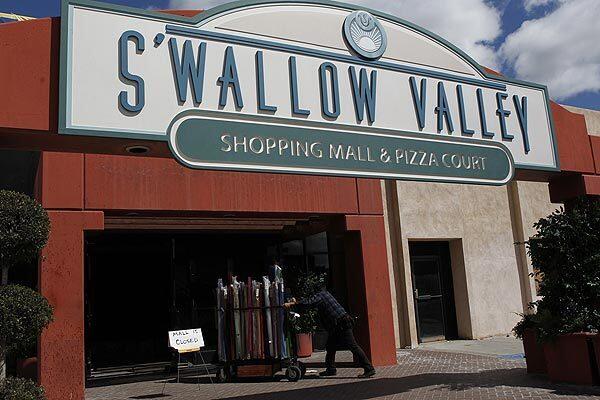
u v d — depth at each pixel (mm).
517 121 8234
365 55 7059
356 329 10734
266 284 9766
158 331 12492
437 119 7473
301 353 11875
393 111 7156
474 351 12297
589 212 8141
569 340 7734
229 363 9797
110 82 5570
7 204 4777
